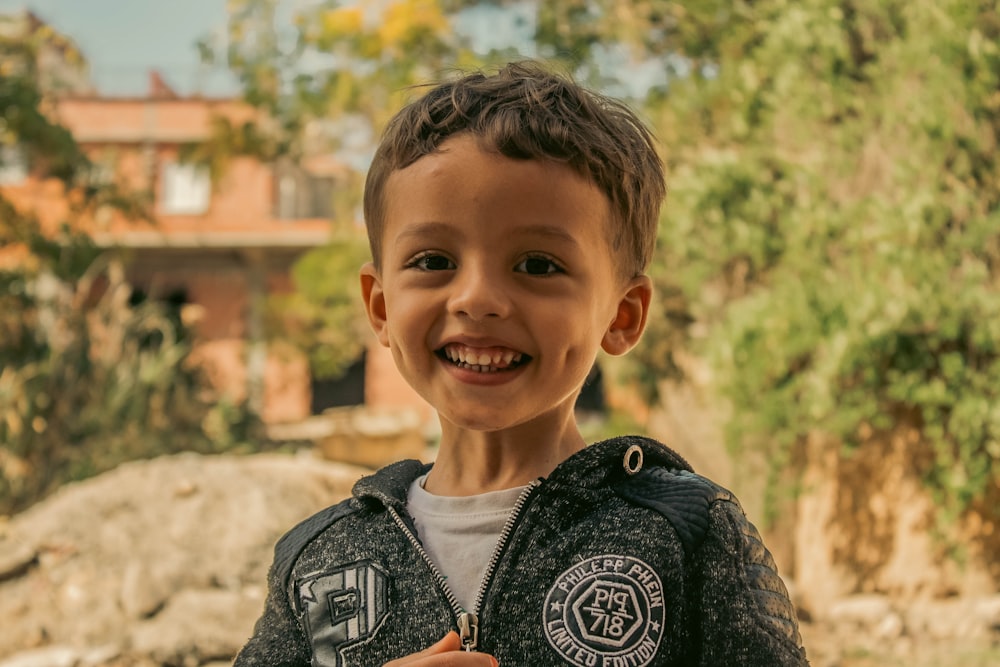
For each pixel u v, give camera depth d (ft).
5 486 30.30
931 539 18.78
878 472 19.43
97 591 15.90
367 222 4.25
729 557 3.77
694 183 20.42
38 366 33.86
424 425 50.80
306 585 4.22
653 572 3.67
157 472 18.10
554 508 3.86
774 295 19.01
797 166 19.33
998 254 17.87
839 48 19.30
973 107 17.84
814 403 18.12
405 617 3.94
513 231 3.66
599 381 36.37
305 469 18.79
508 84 3.99
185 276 66.18
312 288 41.81
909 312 17.42
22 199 47.98
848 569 19.51
